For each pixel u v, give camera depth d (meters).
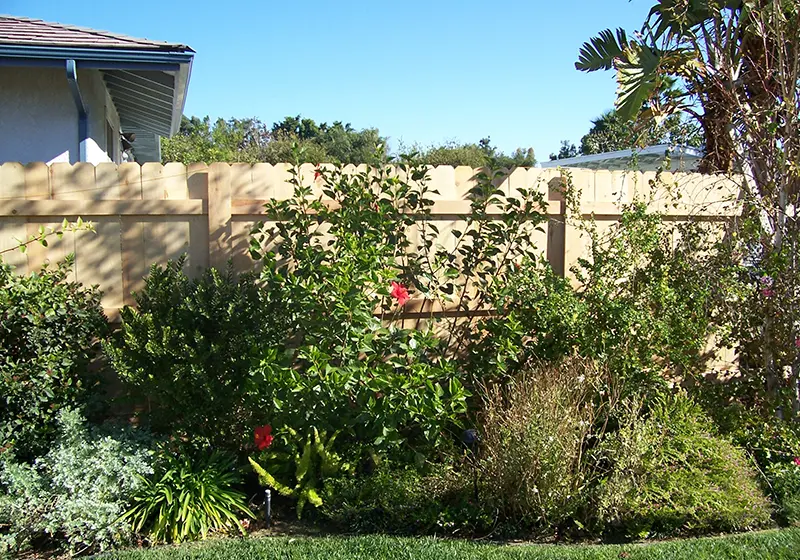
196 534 4.32
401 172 6.11
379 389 4.55
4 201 5.27
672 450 4.53
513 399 4.69
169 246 5.59
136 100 10.84
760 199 5.74
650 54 6.72
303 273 5.06
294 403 4.66
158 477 4.55
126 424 4.91
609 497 4.23
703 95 6.40
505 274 5.75
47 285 4.73
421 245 6.09
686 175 6.58
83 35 7.62
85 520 4.09
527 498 4.29
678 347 5.48
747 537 4.22
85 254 5.46
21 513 4.05
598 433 4.83
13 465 4.33
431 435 4.58
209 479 4.56
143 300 5.14
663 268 5.57
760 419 5.50
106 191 5.46
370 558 3.84
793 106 5.59
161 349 4.66
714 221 6.12
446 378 5.19
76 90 7.43
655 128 6.64
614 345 5.23
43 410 4.64
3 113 7.89
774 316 5.64
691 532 4.40
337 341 4.83
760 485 4.88
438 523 4.35
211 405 4.75
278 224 5.43
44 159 7.98
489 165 6.00
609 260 5.60
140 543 4.25
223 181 5.61
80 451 4.41
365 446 5.00
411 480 4.58
